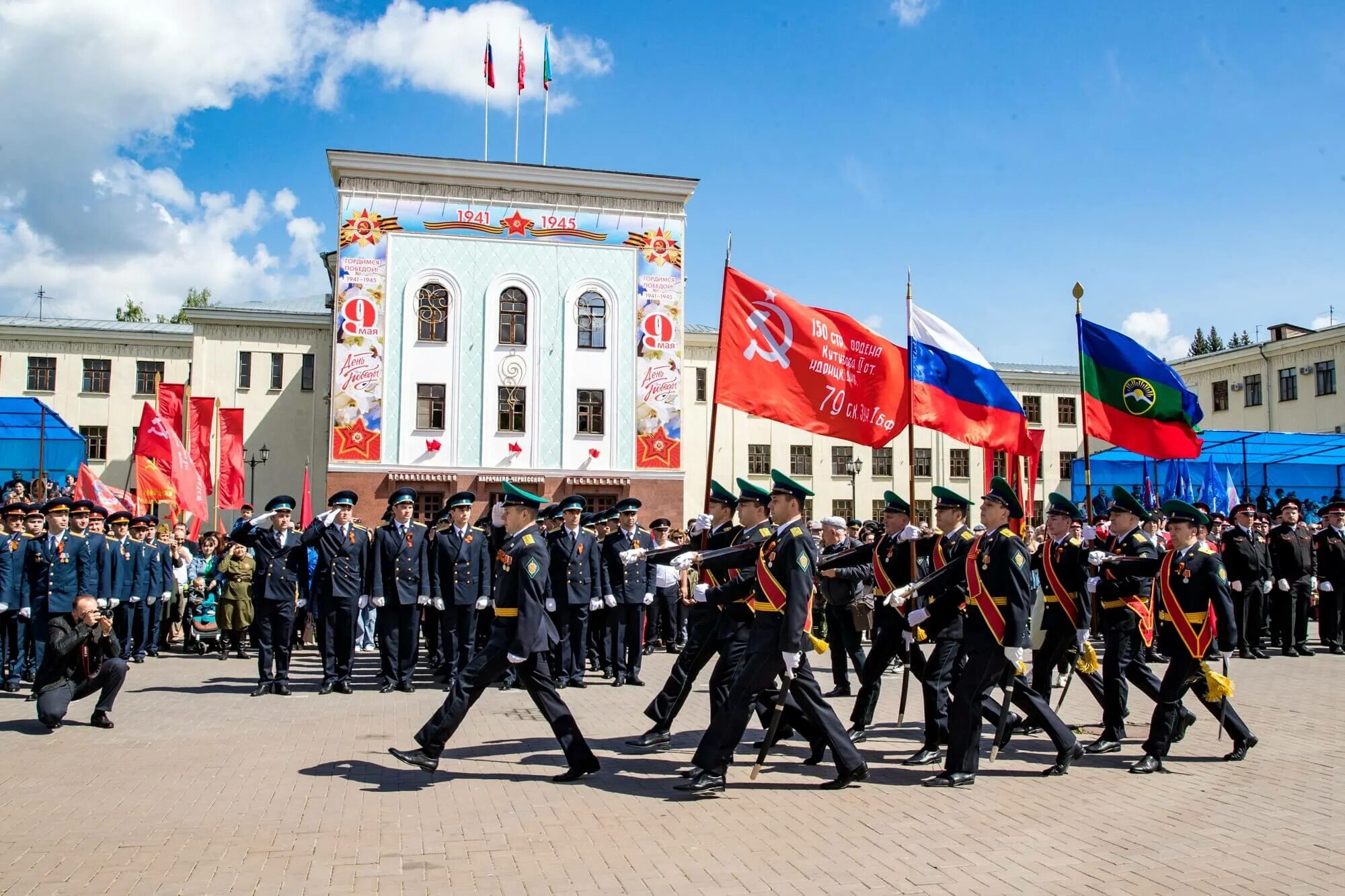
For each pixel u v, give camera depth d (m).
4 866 5.77
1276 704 11.66
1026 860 5.97
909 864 5.88
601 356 33.66
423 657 16.12
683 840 6.32
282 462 41.72
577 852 6.08
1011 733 9.84
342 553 12.45
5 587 12.25
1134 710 11.51
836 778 7.96
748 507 8.47
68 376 42.47
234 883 5.49
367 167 32.28
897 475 45.75
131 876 5.61
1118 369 13.80
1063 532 9.57
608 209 34.00
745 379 10.97
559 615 13.34
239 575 15.59
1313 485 34.31
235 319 41.69
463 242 32.97
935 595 8.78
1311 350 40.84
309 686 12.92
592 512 32.66
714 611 9.26
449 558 13.05
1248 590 16.12
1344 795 7.55
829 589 12.20
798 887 5.47
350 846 6.17
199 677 13.73
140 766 8.32
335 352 31.92
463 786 7.69
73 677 10.05
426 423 32.41
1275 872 5.75
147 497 19.83
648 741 9.16
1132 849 6.19
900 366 11.77
